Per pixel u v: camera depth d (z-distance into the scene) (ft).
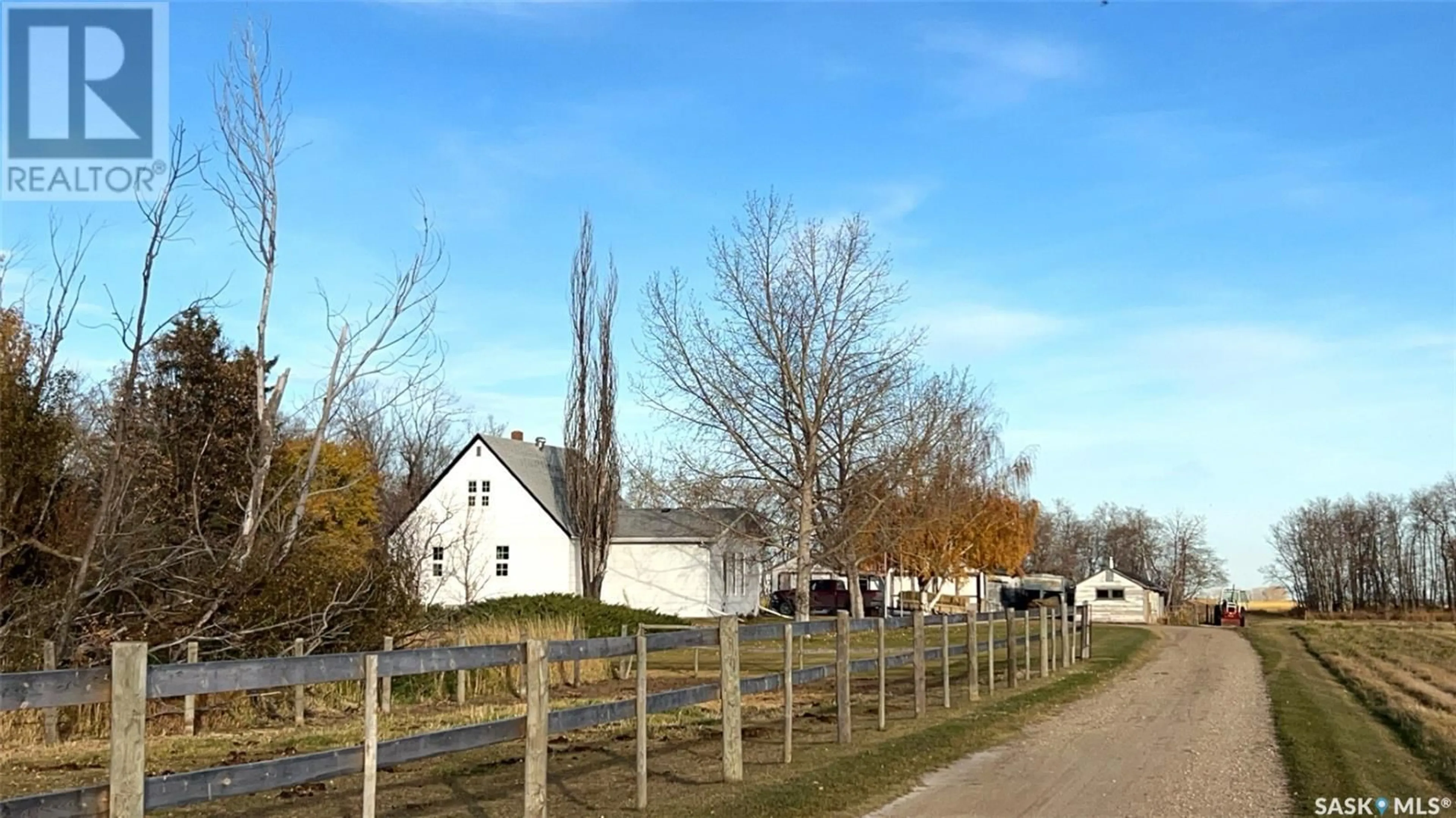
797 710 58.54
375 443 208.44
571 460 164.76
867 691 70.64
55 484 58.29
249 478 79.56
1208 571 376.48
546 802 30.17
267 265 74.54
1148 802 34.50
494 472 181.68
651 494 143.64
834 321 141.18
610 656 31.94
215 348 88.07
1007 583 275.59
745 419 141.59
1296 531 351.67
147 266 58.03
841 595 206.59
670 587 185.68
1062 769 40.60
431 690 67.41
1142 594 271.49
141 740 18.90
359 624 65.67
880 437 143.02
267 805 33.42
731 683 37.09
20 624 54.24
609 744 45.78
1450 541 315.78
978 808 33.45
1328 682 83.25
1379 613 324.60
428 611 77.20
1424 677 86.58
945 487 152.15
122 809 18.51
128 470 59.11
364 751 23.48
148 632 56.08
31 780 38.24
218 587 59.00
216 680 20.54
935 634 144.36
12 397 56.95
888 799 34.88
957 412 158.40
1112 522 415.64
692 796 34.17
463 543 153.28
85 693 18.57
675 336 141.38
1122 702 64.75
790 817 31.73
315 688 61.98
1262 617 335.06
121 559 57.67
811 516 141.59
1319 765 40.93
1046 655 81.82
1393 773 40.09
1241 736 49.55
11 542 56.59
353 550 89.45
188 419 82.53
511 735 27.71
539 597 113.60
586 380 163.94
